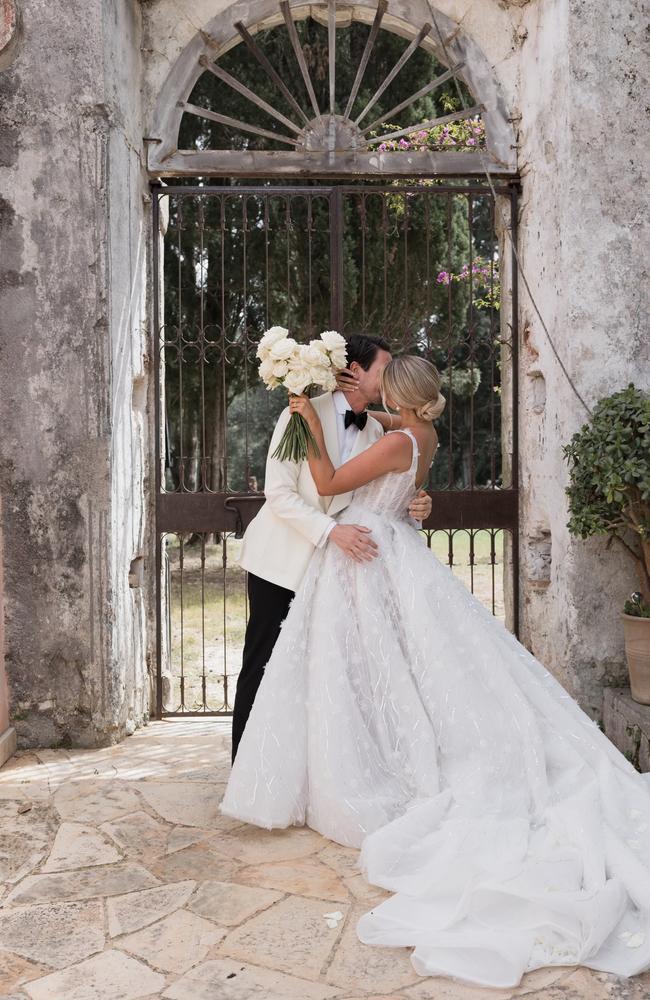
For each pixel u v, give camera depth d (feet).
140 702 14.16
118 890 8.41
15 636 12.67
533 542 14.47
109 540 12.61
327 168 14.29
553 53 13.09
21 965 7.13
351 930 7.66
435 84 14.46
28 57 12.26
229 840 9.53
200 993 6.72
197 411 31.65
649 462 11.02
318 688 9.64
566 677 13.14
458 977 6.86
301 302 29.01
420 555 10.18
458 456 36.81
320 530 9.96
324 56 28.48
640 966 6.98
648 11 12.59
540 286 13.93
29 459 12.56
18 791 11.05
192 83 14.23
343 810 9.25
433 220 28.30
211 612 25.32
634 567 12.86
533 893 7.42
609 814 8.69
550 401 13.67
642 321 12.75
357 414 10.62
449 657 9.67
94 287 12.41
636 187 12.67
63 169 12.34
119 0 12.89
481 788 9.03
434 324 28.73
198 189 14.43
